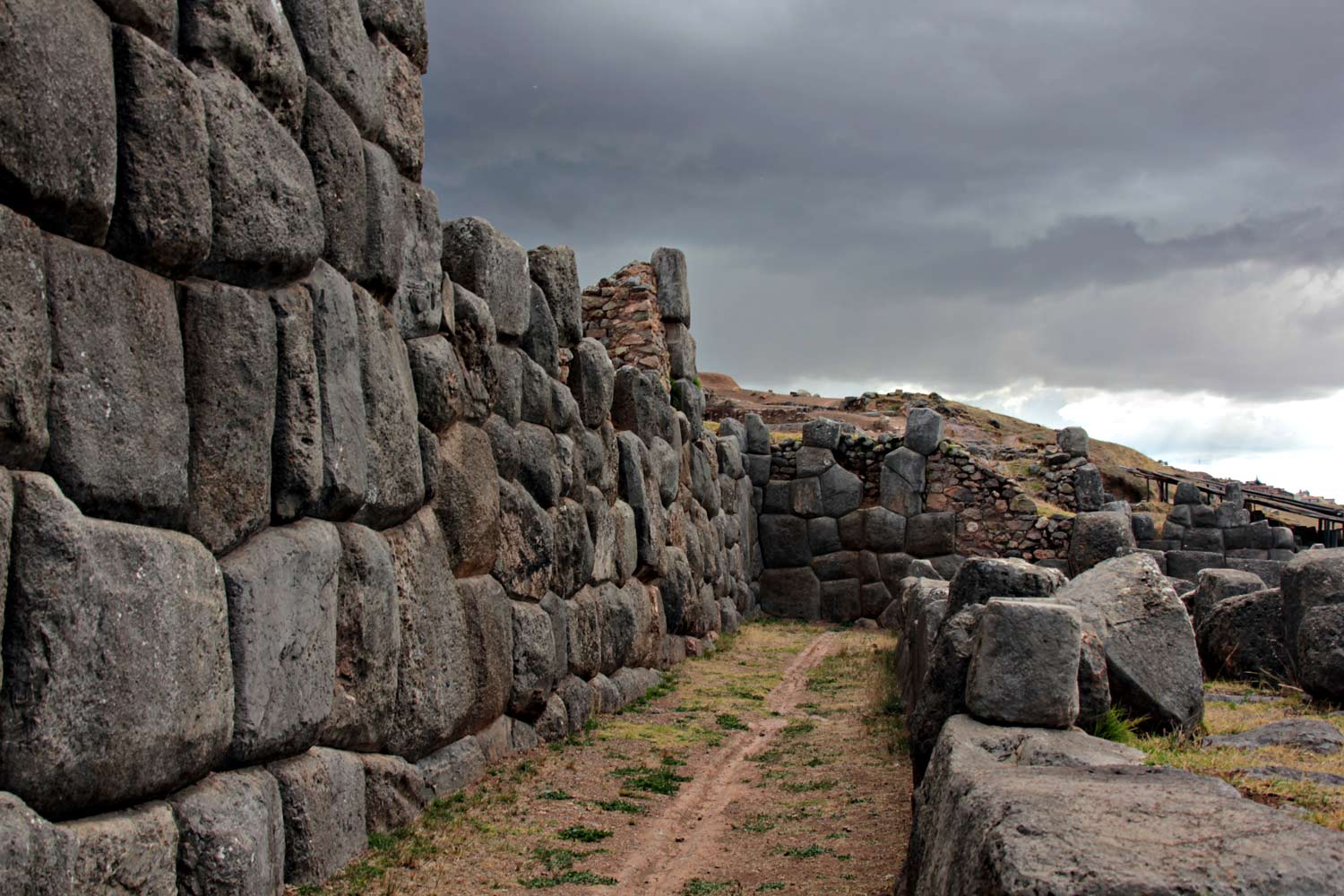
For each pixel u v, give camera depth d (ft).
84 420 13.32
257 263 17.10
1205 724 23.79
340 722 19.29
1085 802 11.31
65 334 13.14
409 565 22.62
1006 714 18.88
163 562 14.32
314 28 19.69
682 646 48.24
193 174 15.31
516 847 20.84
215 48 16.39
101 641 13.08
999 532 67.72
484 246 28.45
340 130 20.24
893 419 121.80
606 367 38.27
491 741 26.99
